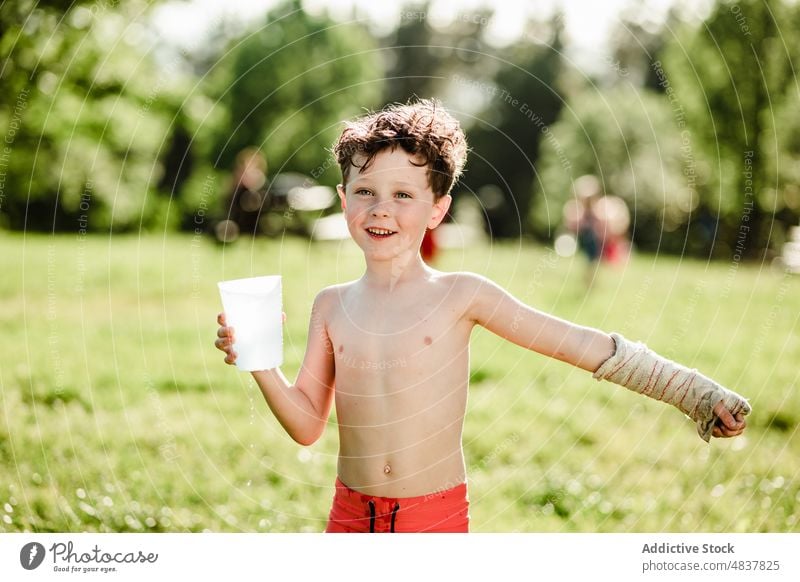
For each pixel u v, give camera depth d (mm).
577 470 4559
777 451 4770
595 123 23344
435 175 2672
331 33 24641
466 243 18344
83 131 15711
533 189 25797
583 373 6730
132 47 14008
